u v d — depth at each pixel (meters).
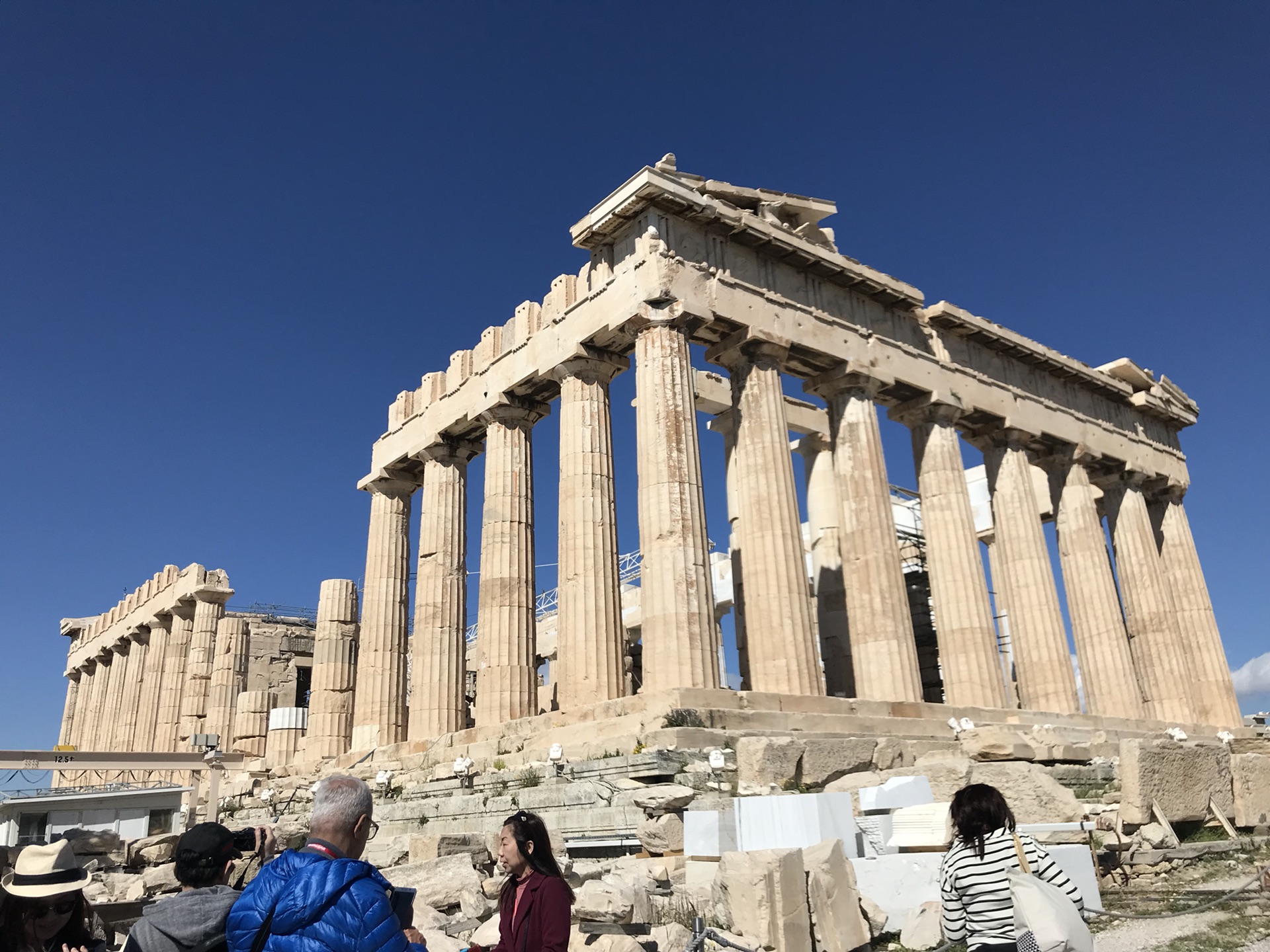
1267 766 15.74
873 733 22.53
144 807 26.72
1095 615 33.81
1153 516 40.53
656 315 24.45
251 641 48.66
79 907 5.43
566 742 21.23
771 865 9.43
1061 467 35.78
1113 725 30.03
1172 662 36.00
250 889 4.62
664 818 13.80
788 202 28.52
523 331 28.88
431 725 29.19
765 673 23.89
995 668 28.80
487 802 18.81
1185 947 9.80
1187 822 14.71
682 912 10.55
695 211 25.64
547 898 5.96
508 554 28.42
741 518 25.47
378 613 32.69
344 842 4.89
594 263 26.83
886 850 12.18
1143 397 38.78
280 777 32.53
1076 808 13.70
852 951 9.84
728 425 32.88
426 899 11.19
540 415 30.11
